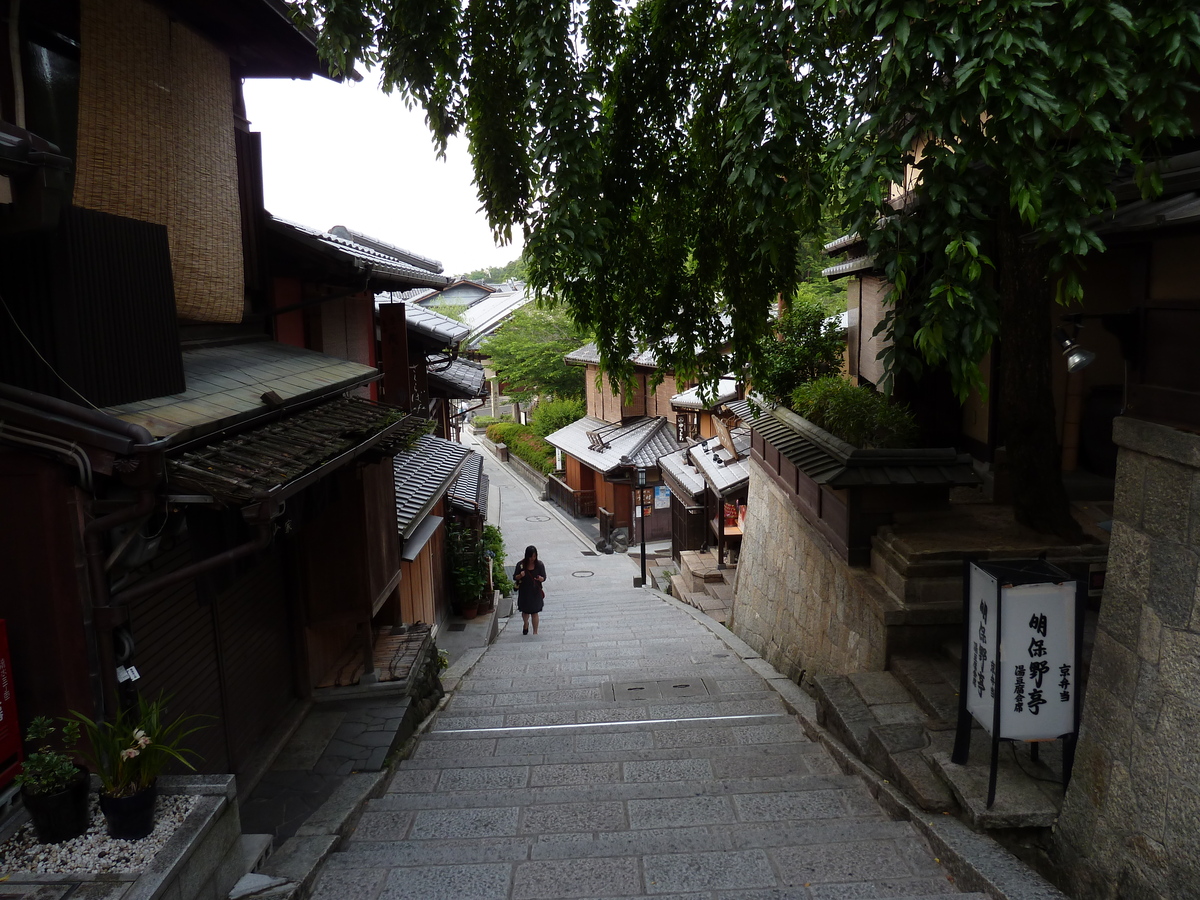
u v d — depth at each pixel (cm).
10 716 380
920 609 704
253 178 730
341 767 652
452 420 2803
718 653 1238
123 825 360
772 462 1251
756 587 1339
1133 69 368
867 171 422
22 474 373
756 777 627
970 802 472
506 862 472
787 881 441
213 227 606
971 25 381
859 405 896
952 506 876
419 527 1114
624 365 1027
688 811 558
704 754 692
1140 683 394
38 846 357
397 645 921
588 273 892
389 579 877
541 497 3772
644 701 927
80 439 360
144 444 365
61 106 493
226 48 650
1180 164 397
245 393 530
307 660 779
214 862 395
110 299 416
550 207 664
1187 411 370
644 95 873
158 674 508
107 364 412
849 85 538
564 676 1102
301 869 451
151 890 327
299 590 771
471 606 1645
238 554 447
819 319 1284
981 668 480
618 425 3198
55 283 378
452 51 744
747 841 496
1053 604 450
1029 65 367
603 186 876
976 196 427
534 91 629
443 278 1190
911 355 465
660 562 2530
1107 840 405
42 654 385
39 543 378
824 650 923
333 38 642
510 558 2711
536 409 4169
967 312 427
